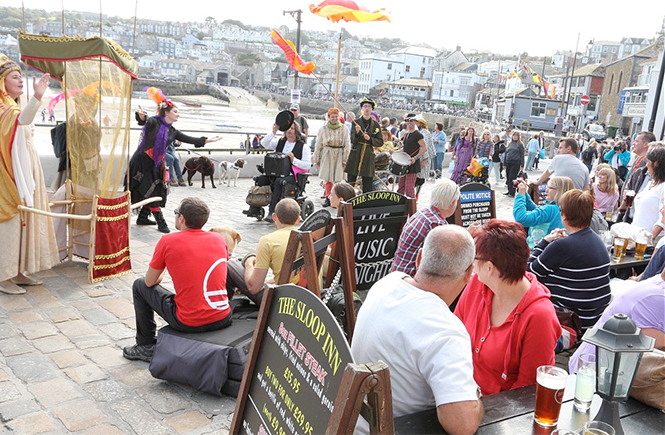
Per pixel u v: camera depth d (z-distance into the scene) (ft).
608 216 22.66
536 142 70.28
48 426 10.96
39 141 45.14
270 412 6.67
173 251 12.79
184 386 12.79
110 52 18.25
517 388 8.16
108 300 17.75
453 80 435.53
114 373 13.23
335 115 33.58
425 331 6.77
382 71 483.10
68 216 18.34
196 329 12.86
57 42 17.90
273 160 28.48
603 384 6.61
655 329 8.38
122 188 32.30
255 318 13.94
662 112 54.19
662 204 17.69
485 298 9.18
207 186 41.32
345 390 5.06
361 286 15.21
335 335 5.72
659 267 13.75
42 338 14.82
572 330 12.57
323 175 34.30
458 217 18.16
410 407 7.03
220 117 268.21
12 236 17.47
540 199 24.04
